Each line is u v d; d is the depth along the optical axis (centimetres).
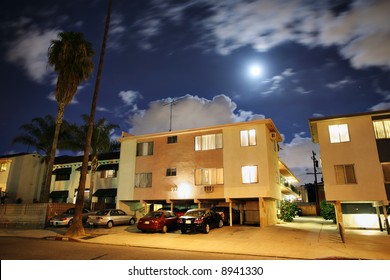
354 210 2128
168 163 2561
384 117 1945
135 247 1429
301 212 4444
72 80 2477
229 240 1592
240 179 2253
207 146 2447
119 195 2706
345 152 1970
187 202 2681
